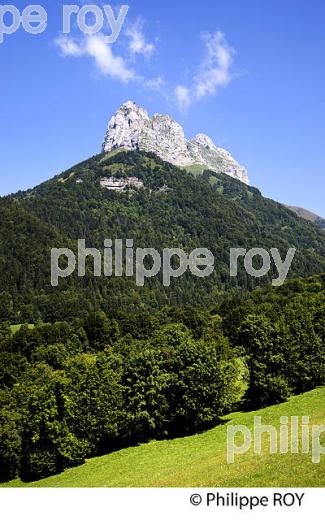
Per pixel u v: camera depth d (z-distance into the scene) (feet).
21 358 387.34
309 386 272.72
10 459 234.17
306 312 309.01
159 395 251.39
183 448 218.79
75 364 273.95
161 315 508.53
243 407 265.75
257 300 514.27
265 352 265.13
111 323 458.50
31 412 236.22
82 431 240.73
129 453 233.35
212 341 336.29
